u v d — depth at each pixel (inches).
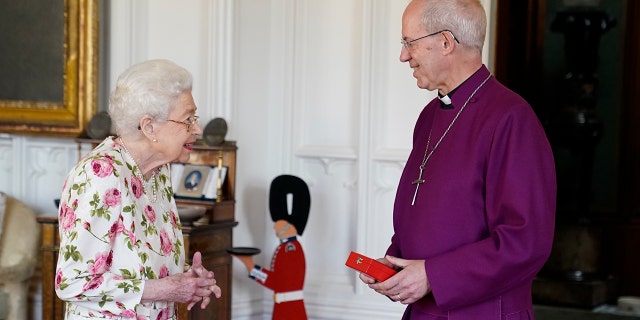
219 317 196.7
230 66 215.3
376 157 211.6
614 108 275.3
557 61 277.0
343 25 220.2
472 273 103.9
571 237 259.0
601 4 251.3
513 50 276.5
